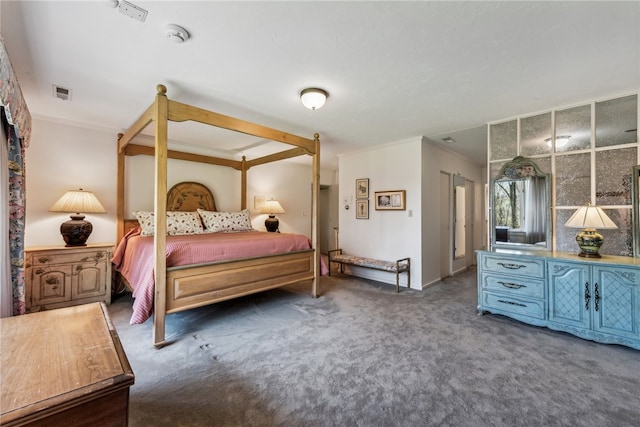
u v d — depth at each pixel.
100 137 3.66
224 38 1.78
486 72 2.19
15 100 1.85
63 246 3.16
